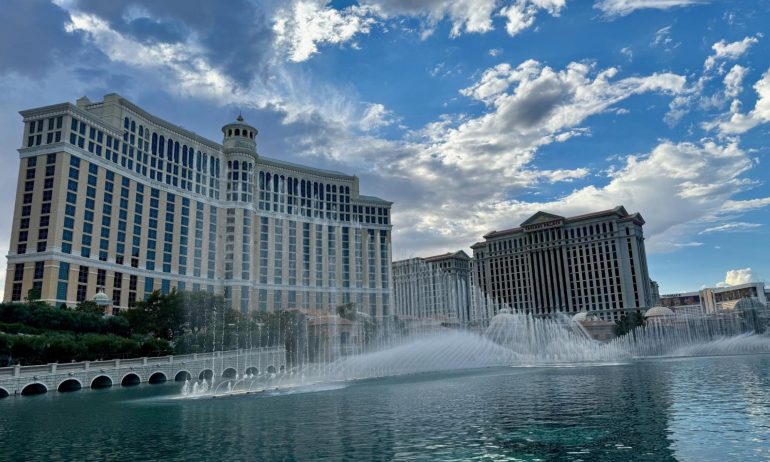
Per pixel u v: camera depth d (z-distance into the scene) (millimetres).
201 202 168250
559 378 58469
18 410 42469
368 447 24625
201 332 109125
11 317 87750
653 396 39875
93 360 76188
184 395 53031
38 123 127812
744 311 173375
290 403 42219
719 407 33688
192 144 168250
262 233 188250
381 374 76750
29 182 124062
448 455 22734
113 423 34406
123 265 138125
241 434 28891
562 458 21938
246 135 190125
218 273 170750
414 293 129000
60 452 25641
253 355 97125
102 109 142500
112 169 137750
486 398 41125
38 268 118438
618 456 22016
